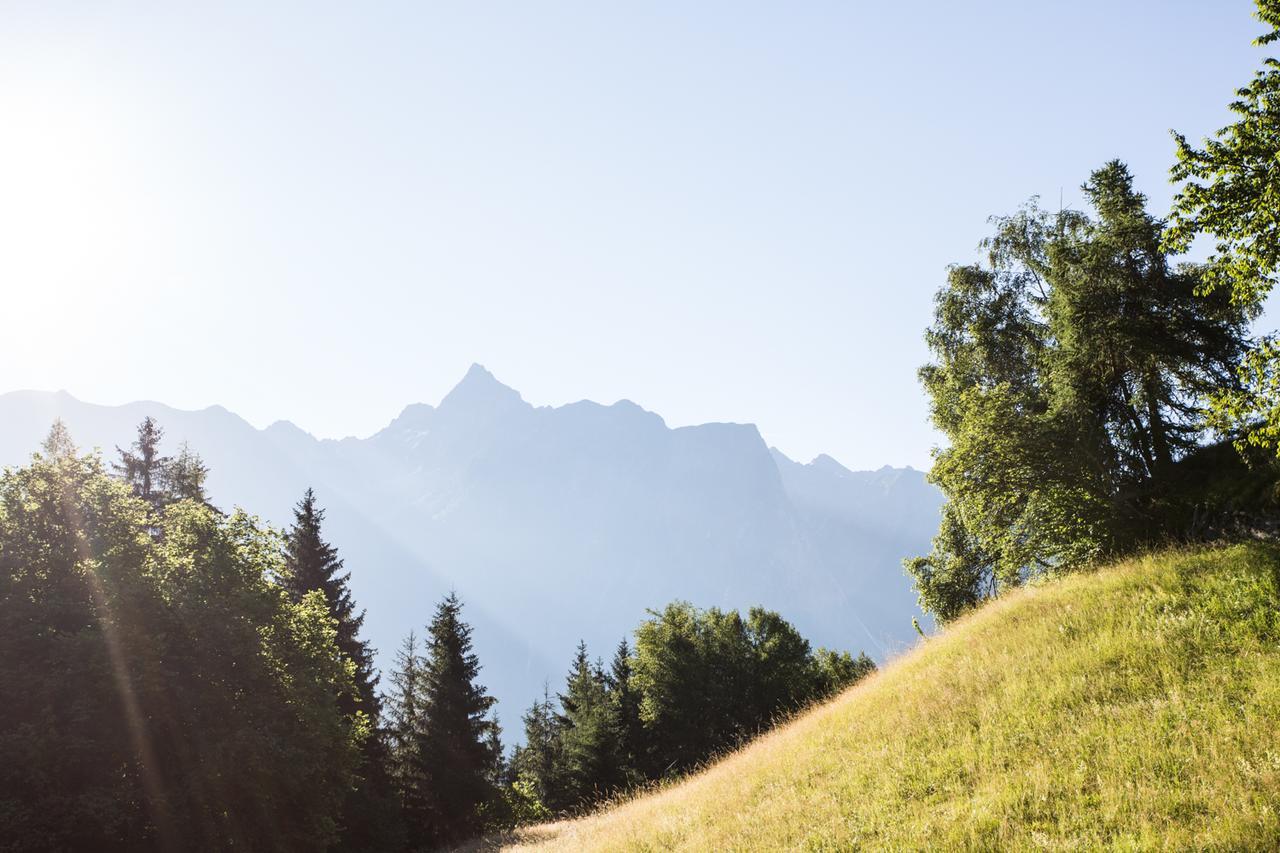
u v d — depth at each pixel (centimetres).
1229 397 1261
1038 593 1762
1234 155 1186
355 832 3177
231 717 2106
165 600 2052
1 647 1766
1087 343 2098
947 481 2405
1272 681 959
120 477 3784
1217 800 746
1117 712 1008
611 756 4978
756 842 1025
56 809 1672
